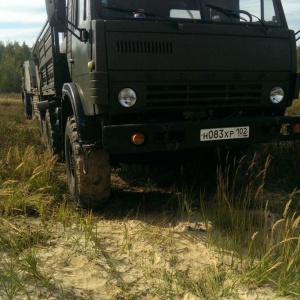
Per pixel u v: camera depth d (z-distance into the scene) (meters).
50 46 6.41
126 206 4.86
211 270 3.29
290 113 10.99
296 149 6.24
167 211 4.70
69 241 3.85
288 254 3.25
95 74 3.97
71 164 5.05
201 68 4.25
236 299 2.97
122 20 4.11
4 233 3.89
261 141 4.45
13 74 69.06
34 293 2.98
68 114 5.46
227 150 5.23
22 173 5.39
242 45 4.40
